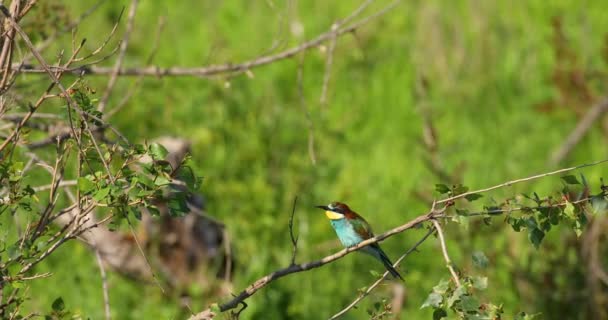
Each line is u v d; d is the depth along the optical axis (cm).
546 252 1306
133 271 1279
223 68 1152
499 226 1330
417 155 1714
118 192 664
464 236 1330
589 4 2283
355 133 1834
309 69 1978
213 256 1317
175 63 1997
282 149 1537
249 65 1149
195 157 1412
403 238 1469
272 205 1387
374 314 764
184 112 1625
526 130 1867
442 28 2052
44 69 720
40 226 737
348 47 2041
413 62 2016
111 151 697
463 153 1766
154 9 2261
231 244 1338
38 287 1305
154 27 2169
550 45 1894
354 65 2005
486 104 1938
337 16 2198
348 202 1500
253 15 2231
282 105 1741
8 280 705
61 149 748
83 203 718
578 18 2209
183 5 2291
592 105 1766
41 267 1336
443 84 1964
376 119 1884
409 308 1328
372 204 1562
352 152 1755
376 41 2102
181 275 1289
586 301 1273
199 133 1498
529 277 1293
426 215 708
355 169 1688
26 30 1073
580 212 688
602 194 688
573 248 1298
